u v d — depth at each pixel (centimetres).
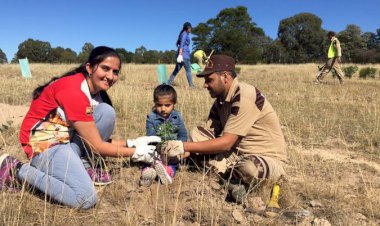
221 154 391
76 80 331
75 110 322
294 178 415
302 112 790
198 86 1278
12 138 483
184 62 1173
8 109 641
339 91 1216
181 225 298
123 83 1271
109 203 331
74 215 303
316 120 718
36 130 336
